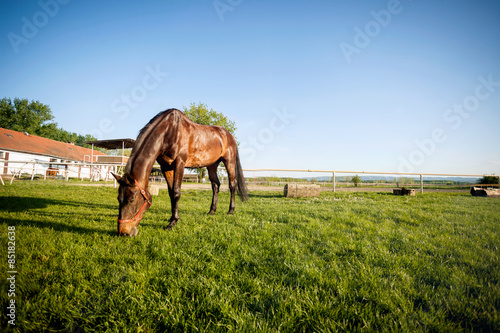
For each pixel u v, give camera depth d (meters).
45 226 3.29
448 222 4.15
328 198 8.81
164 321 1.36
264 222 3.91
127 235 2.81
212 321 1.37
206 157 4.37
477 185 15.75
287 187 9.33
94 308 1.45
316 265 2.13
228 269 1.99
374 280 1.79
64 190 8.91
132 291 1.60
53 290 1.62
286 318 1.36
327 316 1.39
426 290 1.68
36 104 40.16
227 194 10.15
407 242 2.85
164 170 3.86
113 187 10.59
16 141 25.23
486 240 2.97
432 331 1.28
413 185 15.93
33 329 1.31
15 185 10.01
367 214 4.99
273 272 1.97
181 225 3.64
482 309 1.44
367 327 1.26
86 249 2.40
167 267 1.99
